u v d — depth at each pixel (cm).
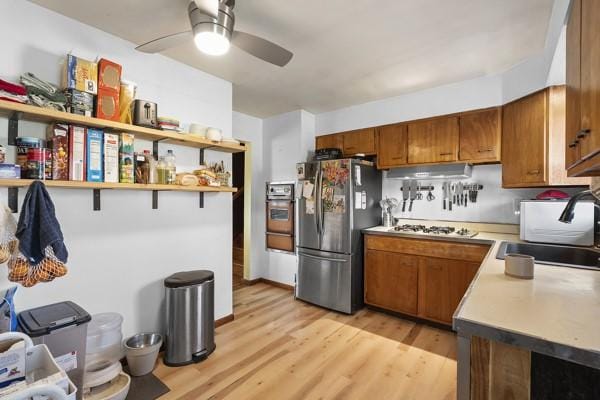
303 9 171
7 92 140
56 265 142
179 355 203
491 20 182
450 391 178
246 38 160
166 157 214
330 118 374
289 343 236
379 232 296
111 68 175
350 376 192
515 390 77
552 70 202
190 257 243
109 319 182
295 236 369
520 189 268
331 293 310
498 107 257
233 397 171
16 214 156
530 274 117
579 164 110
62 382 95
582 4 100
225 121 271
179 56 227
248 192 402
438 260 262
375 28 190
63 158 157
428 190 321
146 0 162
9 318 135
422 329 263
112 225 195
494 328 74
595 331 71
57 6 167
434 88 293
